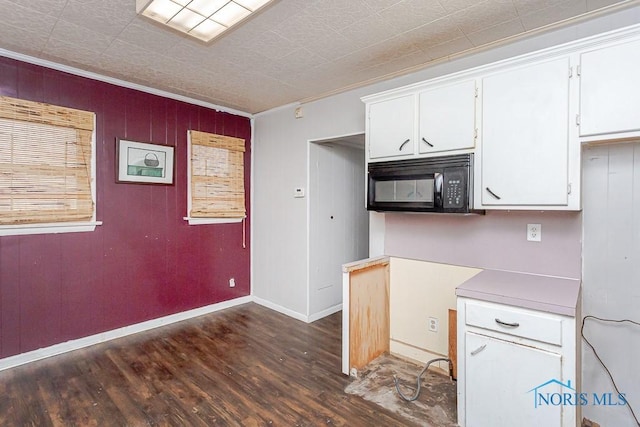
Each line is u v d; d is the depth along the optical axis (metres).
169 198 3.49
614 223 1.90
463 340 1.86
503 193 1.97
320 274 3.77
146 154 3.29
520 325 1.67
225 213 3.95
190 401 2.16
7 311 2.56
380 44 2.35
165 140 3.43
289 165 3.81
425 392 2.29
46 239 2.74
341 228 4.05
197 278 3.76
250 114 4.23
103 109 3.00
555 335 1.57
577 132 1.73
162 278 3.46
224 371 2.54
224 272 4.02
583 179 1.98
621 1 1.84
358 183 4.30
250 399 2.19
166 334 3.24
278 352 2.88
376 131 2.55
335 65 2.71
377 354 2.80
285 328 3.43
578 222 2.01
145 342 3.05
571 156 1.76
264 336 3.22
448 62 2.59
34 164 2.62
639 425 1.86
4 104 2.46
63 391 2.26
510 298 1.69
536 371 1.62
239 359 2.74
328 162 3.85
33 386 2.31
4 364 2.54
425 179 2.25
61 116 2.73
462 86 2.12
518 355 1.67
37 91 2.64
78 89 2.85
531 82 1.87
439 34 2.21
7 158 2.50
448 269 2.57
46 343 2.74
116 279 3.13
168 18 1.80
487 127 2.02
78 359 2.71
